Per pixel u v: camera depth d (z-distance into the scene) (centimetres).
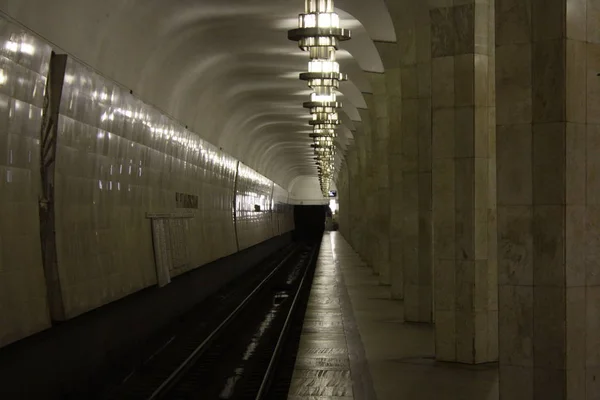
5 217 705
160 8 1173
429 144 1319
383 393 814
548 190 656
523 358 674
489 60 981
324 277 2455
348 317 1463
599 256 667
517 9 666
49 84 830
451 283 994
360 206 3353
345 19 1589
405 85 1358
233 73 2003
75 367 922
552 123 652
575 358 658
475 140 976
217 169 2189
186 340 1436
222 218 2294
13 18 734
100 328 1034
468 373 921
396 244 1755
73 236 888
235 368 1189
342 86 2481
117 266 1072
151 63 1306
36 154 793
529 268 670
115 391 987
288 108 2788
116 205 1083
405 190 1374
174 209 1522
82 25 927
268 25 1516
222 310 1936
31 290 759
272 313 1916
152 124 1309
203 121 2011
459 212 988
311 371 948
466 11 966
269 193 4159
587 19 654
